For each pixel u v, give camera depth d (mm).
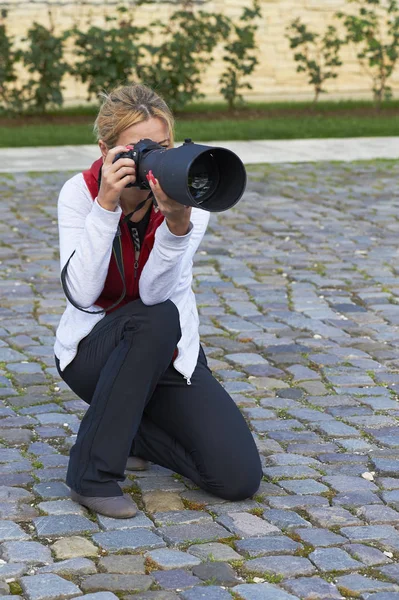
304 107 25047
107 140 5352
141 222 5539
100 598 4750
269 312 9539
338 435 6820
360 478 6168
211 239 12242
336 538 5387
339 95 28531
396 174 16281
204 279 10586
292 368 8125
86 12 26281
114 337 5527
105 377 5516
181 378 5734
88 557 5145
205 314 9445
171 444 5906
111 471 5555
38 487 5934
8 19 25406
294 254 11594
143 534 5395
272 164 17062
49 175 15914
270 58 28234
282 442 6715
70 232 5602
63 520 5523
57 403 7371
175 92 22797
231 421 5754
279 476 6176
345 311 9586
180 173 4676
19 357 8305
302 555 5207
